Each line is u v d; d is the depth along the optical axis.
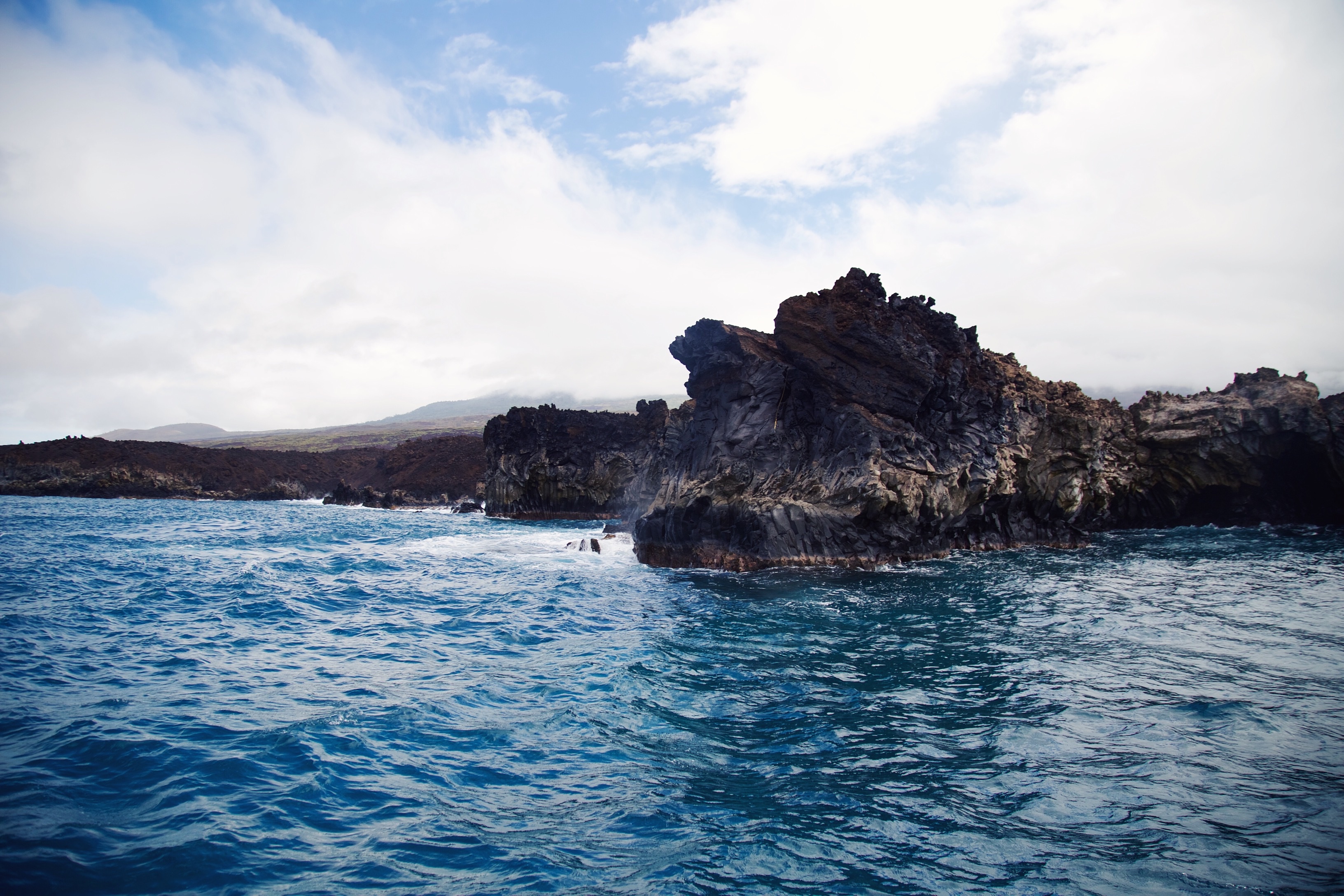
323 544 44.25
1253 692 14.49
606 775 10.61
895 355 33.44
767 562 30.52
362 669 15.88
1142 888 7.94
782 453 33.09
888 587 26.52
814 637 18.98
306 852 8.35
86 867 7.75
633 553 38.97
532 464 74.94
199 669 15.52
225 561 34.59
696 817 9.43
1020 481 41.09
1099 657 17.05
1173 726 12.67
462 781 10.33
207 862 7.98
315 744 11.36
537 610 22.77
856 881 8.01
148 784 9.76
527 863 8.27
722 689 14.57
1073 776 10.72
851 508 30.95
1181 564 32.97
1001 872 8.24
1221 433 49.84
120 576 28.97
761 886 7.91
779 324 35.53
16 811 8.80
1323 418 47.53
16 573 28.59
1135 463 51.78
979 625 20.33
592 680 15.09
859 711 13.35
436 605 23.62
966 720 12.91
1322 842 8.94
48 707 12.67
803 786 10.32
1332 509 49.31
